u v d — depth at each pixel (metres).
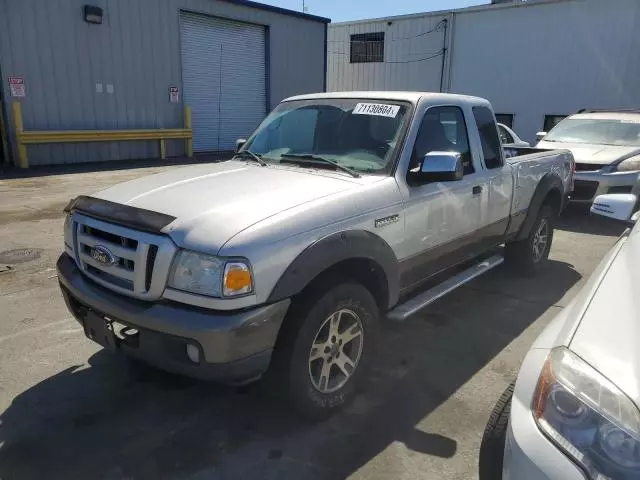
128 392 3.52
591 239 7.86
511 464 1.83
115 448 2.96
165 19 16.33
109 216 3.02
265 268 2.70
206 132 18.50
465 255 4.54
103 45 14.98
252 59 19.42
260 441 3.04
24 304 4.92
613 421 1.68
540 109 19.59
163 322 2.68
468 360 4.04
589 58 18.28
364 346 3.40
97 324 3.04
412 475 2.78
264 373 3.00
